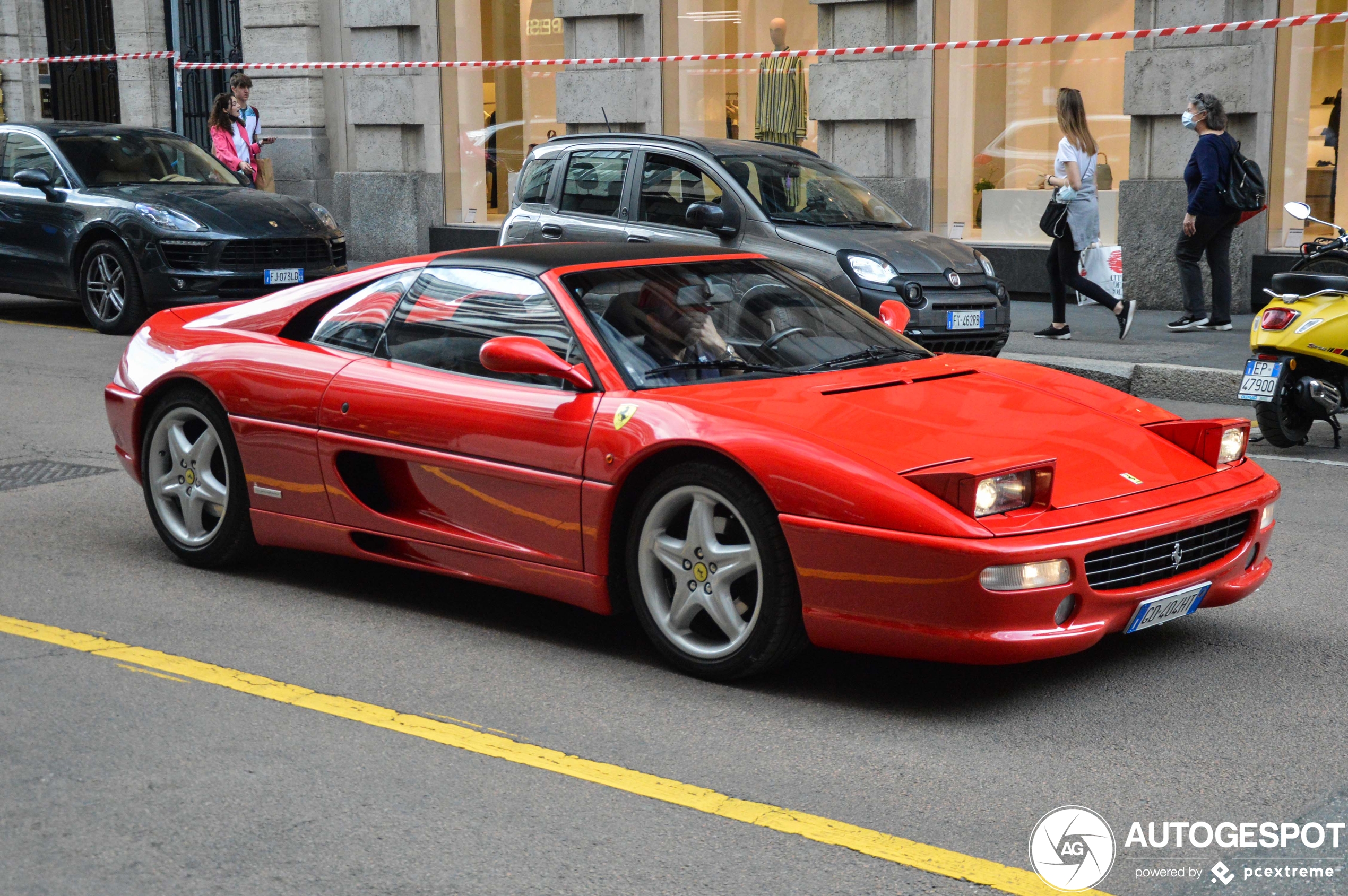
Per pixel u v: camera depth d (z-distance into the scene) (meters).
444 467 4.94
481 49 17.22
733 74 15.38
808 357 4.96
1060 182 11.15
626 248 5.39
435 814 3.53
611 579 4.64
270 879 3.20
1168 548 4.27
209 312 6.11
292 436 5.33
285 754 3.92
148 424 5.84
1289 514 6.66
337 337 5.48
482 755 3.91
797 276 5.51
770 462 4.18
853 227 9.95
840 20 14.48
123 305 12.41
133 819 3.51
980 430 4.42
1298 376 8.02
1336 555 5.94
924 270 9.43
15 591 5.48
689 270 5.23
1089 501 4.17
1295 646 4.80
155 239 12.17
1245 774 3.77
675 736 4.04
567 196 10.62
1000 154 14.01
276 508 5.46
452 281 5.25
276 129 18.67
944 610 3.95
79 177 12.80
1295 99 12.55
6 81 22.14
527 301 4.98
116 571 5.76
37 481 7.32
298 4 18.17
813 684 4.45
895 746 3.96
